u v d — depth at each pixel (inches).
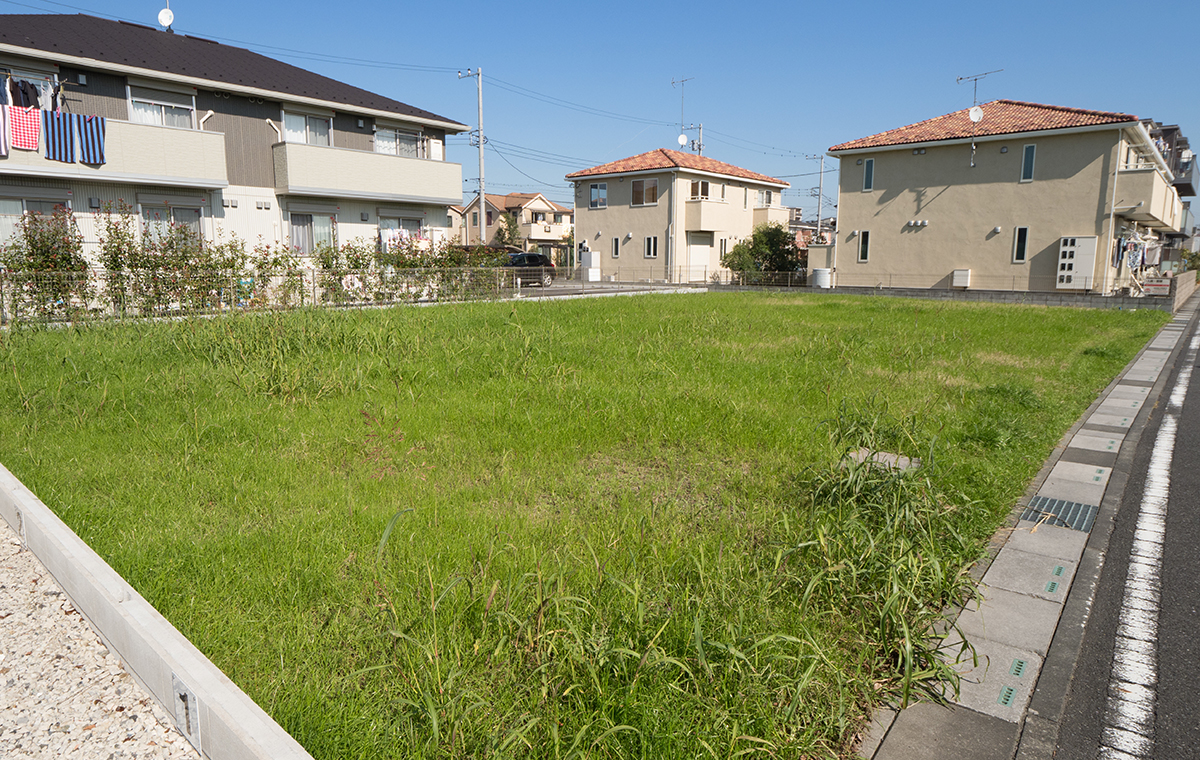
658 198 1321.4
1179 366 414.6
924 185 1025.5
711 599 113.7
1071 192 903.1
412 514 145.6
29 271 419.2
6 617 107.0
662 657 93.2
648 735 83.7
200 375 265.0
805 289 1103.6
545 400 247.6
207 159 594.2
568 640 96.7
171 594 112.0
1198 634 117.3
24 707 86.9
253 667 96.1
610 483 176.2
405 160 742.5
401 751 82.4
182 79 591.8
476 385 267.1
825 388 278.5
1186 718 95.8
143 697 90.0
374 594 111.9
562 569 116.3
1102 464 213.0
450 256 703.1
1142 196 851.4
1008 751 89.2
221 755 74.5
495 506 155.6
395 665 95.6
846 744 90.6
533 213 2380.7
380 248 691.4
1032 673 105.5
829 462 171.5
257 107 659.4
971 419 245.4
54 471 165.0
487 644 100.4
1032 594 130.2
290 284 542.6
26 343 319.6
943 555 136.5
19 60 520.1
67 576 112.0
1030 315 659.4
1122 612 124.3
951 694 100.7
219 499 154.6
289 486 163.3
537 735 85.0
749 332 463.2
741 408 241.0
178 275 484.1
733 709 89.0
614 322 478.3
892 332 484.4
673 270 1307.8
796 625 109.7
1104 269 886.4
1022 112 1005.8
